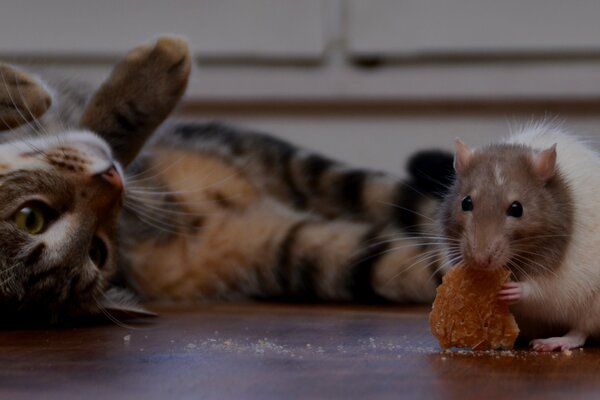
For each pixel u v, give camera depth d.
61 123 0.81
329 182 0.98
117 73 0.82
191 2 1.16
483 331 0.63
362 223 0.97
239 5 1.16
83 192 0.74
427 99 1.17
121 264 0.88
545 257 0.63
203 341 0.67
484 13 1.14
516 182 0.63
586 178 0.65
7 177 0.73
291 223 0.96
